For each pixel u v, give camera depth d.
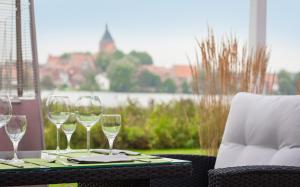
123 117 6.67
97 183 3.10
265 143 3.41
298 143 3.25
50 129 6.34
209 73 4.64
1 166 2.53
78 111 3.05
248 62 4.71
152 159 2.82
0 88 4.46
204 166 3.53
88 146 3.05
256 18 5.42
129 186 2.93
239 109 3.64
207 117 4.60
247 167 2.94
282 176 2.92
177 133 6.70
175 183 3.48
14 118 2.71
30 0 4.46
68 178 2.51
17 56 4.48
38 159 2.76
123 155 2.84
